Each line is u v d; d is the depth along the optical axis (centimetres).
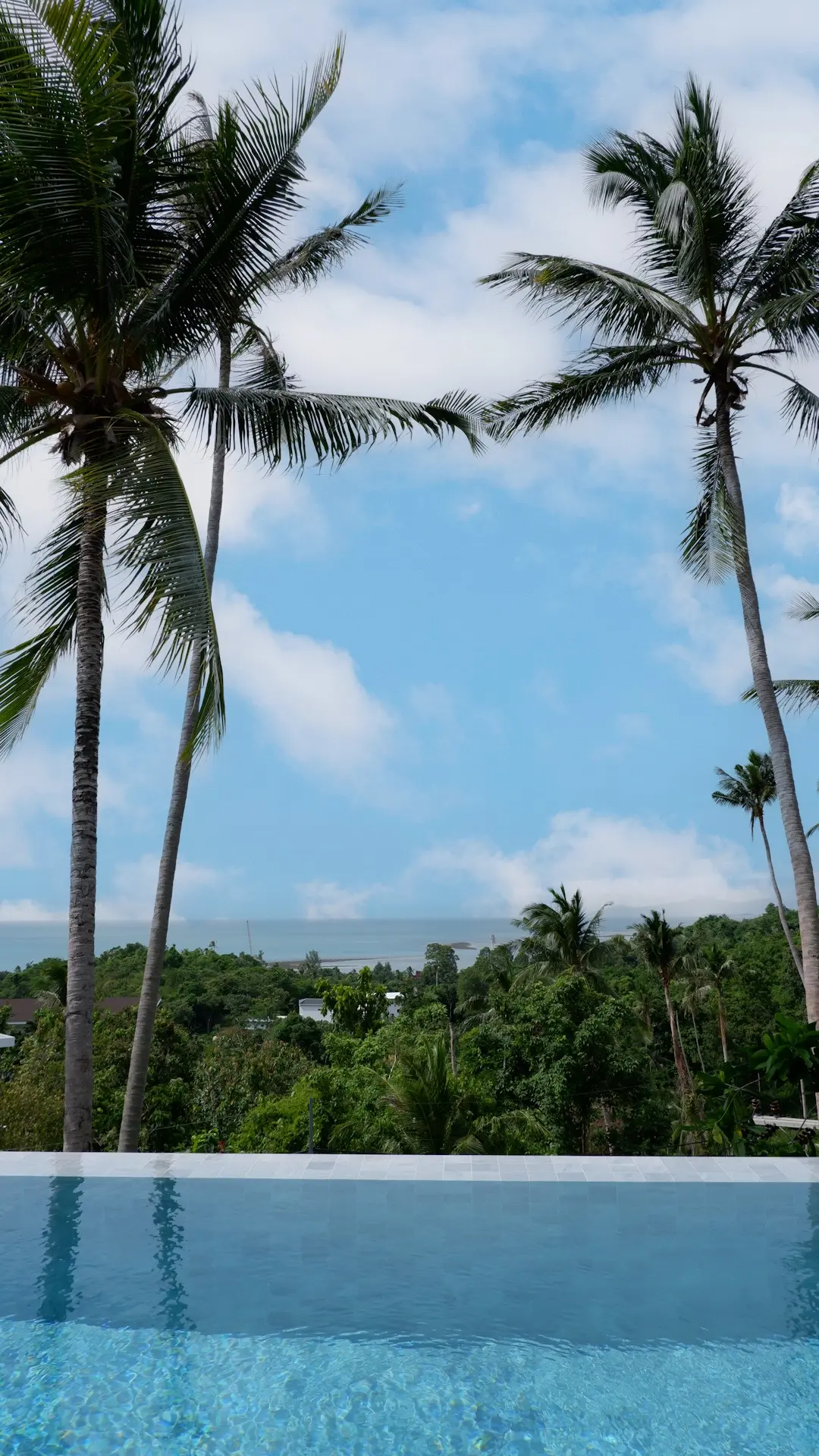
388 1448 477
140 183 1048
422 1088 2027
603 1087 2686
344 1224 736
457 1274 656
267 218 1112
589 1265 667
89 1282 645
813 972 1433
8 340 1072
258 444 1170
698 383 1606
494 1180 766
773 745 1497
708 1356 560
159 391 1120
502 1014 2856
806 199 1523
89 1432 491
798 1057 1044
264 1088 3328
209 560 1585
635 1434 489
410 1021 2848
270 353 1641
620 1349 565
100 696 1071
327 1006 3647
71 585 1180
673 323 1599
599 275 1555
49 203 943
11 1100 2288
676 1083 4625
